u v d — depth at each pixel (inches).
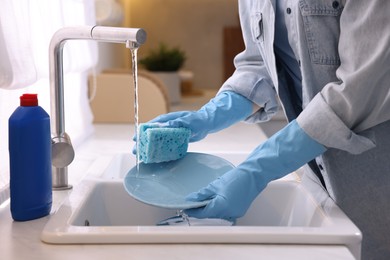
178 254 34.3
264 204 52.0
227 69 141.3
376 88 40.4
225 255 34.2
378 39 39.3
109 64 121.2
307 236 35.9
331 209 43.0
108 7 94.0
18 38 44.6
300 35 44.9
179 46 141.1
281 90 51.2
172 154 48.7
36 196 41.2
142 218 51.4
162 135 46.7
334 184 46.2
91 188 48.4
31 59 46.7
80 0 69.2
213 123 53.9
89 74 94.3
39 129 40.1
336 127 40.3
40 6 56.2
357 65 40.1
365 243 47.0
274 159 42.7
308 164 51.0
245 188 43.1
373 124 42.2
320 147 42.0
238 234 35.9
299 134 41.9
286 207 51.4
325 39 44.5
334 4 44.0
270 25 48.8
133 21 139.8
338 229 37.0
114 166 62.4
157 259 33.6
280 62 54.0
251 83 56.9
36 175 40.9
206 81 143.1
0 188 47.7
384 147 45.5
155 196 45.6
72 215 40.8
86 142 77.7
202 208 43.9
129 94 94.7
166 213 51.5
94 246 35.6
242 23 60.0
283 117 108.4
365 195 46.1
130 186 45.8
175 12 139.6
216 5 139.3
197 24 140.3
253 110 58.4
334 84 41.2
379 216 46.4
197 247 35.3
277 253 34.5
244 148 73.9
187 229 36.5
